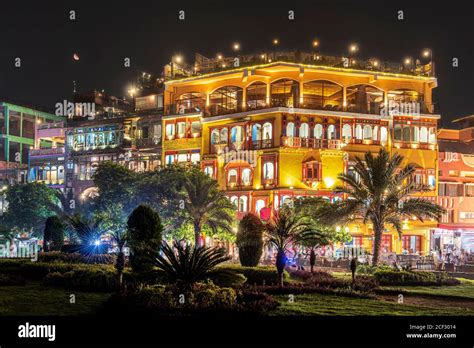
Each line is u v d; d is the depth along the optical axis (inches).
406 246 2504.9
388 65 2667.3
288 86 2701.8
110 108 3351.4
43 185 2591.0
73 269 1025.5
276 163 2381.9
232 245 2310.5
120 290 776.9
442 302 978.7
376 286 1122.7
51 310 735.1
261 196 2406.5
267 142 2432.3
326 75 2541.8
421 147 2578.7
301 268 1403.8
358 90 2694.4
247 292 842.8
